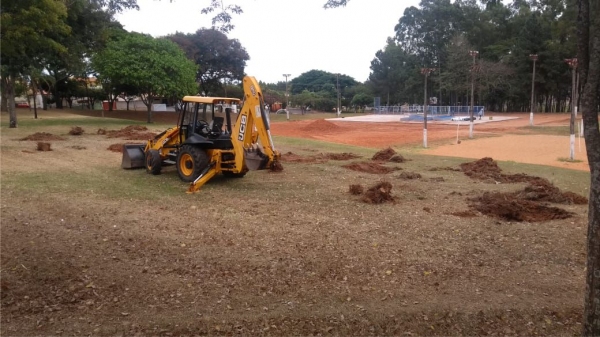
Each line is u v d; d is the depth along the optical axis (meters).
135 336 4.23
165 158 12.54
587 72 3.25
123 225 7.50
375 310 4.73
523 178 12.66
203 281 5.40
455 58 69.06
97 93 56.09
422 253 6.44
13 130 25.02
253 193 10.30
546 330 4.46
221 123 11.33
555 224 8.00
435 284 5.40
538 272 5.82
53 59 26.19
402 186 11.38
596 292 3.27
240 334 4.30
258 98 10.12
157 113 49.44
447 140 29.88
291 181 11.86
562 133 34.34
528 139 29.53
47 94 55.78
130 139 21.92
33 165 13.68
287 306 4.80
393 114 76.25
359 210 8.83
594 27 3.15
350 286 5.31
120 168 13.44
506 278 5.62
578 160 20.22
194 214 8.32
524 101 76.31
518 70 67.50
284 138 25.06
